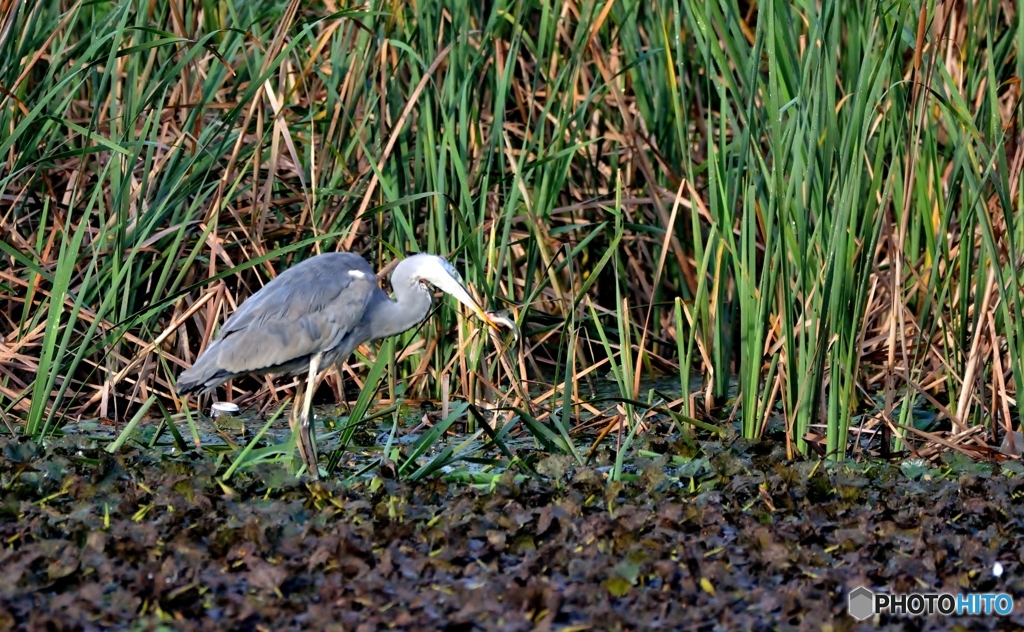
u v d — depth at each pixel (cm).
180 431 1238
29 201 1412
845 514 966
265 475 1006
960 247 1200
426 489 997
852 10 1355
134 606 770
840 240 1077
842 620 756
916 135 1170
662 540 889
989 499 1001
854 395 1298
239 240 1370
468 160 1396
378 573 824
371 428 1265
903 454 1172
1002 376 1201
